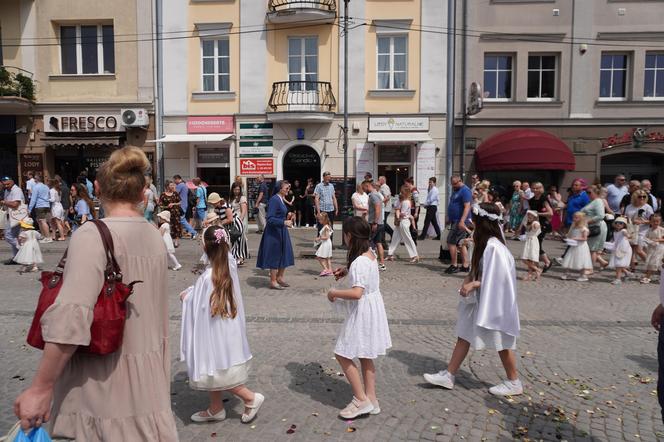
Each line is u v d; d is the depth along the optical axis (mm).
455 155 17688
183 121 17938
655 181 18094
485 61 17703
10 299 7957
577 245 9664
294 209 17781
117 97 18047
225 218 10758
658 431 3889
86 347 1969
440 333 6359
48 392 1849
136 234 2172
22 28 18031
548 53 17547
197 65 17859
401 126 17516
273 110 17531
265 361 5312
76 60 18344
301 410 4203
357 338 3975
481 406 4305
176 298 8125
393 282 9547
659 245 9430
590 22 17266
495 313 4270
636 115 17438
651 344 6016
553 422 4023
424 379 4871
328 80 17609
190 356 3844
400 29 17297
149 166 2311
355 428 3895
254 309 7406
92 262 1953
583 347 5879
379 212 10961
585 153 17594
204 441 3686
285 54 17625
